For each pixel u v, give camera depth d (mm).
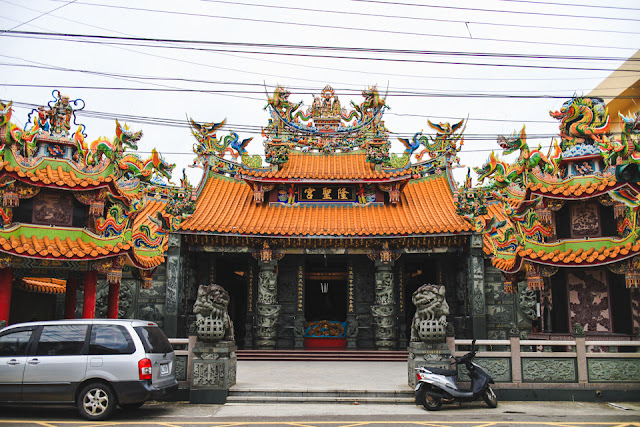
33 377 11430
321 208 27391
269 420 11859
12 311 24812
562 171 17203
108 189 16438
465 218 24484
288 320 27312
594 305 17094
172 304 24219
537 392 14367
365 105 28609
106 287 24938
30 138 15789
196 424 11297
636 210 15344
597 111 16859
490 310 24797
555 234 17438
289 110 29172
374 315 25750
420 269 29203
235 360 15562
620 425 11258
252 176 26453
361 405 13844
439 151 28562
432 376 13133
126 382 11414
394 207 27266
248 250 25953
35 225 15656
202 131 28531
